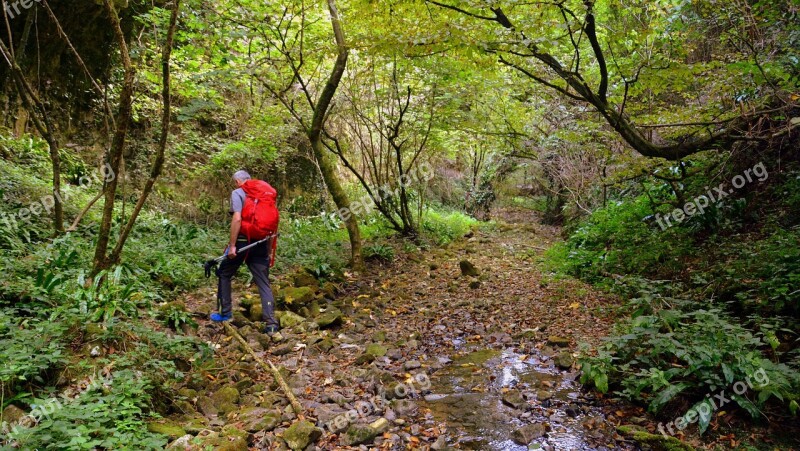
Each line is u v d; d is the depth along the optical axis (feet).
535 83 31.81
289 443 10.25
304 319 18.42
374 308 21.24
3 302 13.28
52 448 8.34
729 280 17.70
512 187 69.77
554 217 58.44
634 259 24.14
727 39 23.31
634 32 23.48
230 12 25.13
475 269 28.02
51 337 11.79
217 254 24.32
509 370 14.79
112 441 8.63
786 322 14.43
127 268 18.07
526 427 11.09
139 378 11.19
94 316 13.16
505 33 17.22
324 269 25.03
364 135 45.60
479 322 19.61
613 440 10.84
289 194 46.83
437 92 33.99
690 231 24.53
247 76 29.58
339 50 25.35
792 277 15.17
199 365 13.67
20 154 26.48
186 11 25.79
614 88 22.58
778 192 23.56
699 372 11.51
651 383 11.82
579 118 32.91
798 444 10.18
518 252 36.76
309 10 27.17
